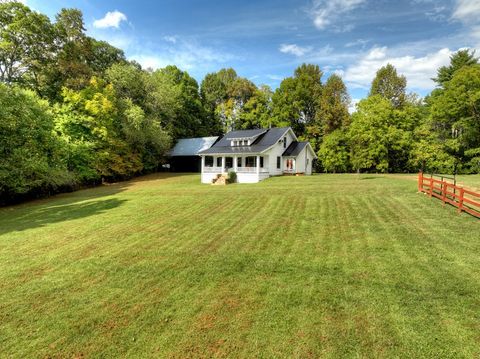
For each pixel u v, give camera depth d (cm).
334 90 4588
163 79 4262
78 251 838
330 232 885
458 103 2845
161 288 585
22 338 446
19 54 2930
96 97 3061
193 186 2383
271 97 5259
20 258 801
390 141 3431
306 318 462
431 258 659
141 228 1055
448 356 370
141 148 3734
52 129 2433
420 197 1311
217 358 387
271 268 651
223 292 556
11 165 1942
